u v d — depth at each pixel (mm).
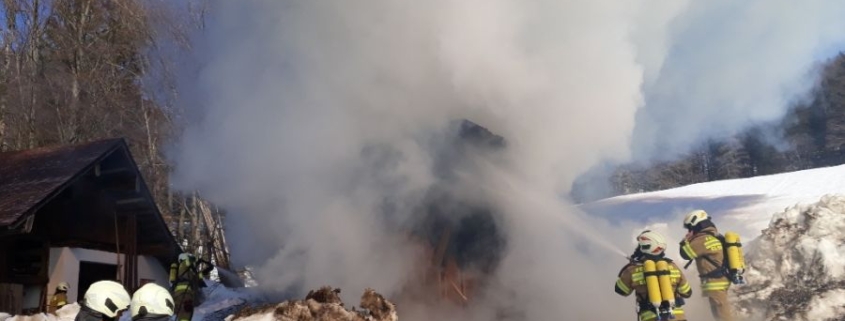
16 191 12688
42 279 13641
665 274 6648
